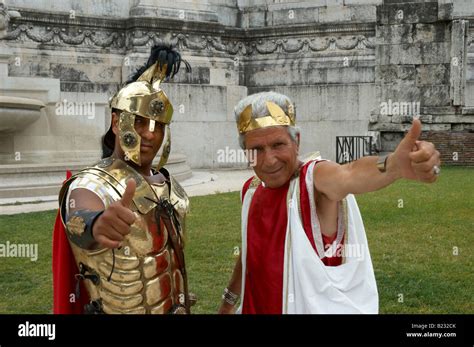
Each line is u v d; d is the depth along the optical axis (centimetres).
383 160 270
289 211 312
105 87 2023
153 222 314
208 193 1323
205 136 2048
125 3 2083
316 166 309
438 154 249
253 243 327
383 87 2056
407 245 817
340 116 2148
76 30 1994
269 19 2281
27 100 1415
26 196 1208
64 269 317
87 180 306
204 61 2098
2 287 646
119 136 315
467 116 1959
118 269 305
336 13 2205
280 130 313
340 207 317
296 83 2214
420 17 2012
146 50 2014
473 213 1029
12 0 1905
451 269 705
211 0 2242
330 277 309
